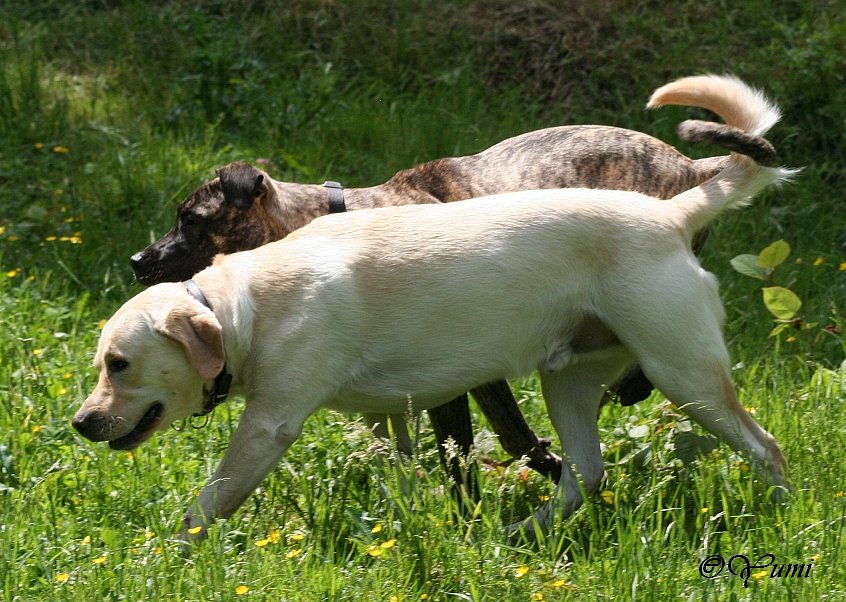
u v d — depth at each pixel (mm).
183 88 18094
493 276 8852
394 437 9234
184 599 7797
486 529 8656
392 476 8883
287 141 17078
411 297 8789
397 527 8531
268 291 8695
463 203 9211
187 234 11617
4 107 17234
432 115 17609
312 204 11508
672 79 18062
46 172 16125
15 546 8336
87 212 15266
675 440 9703
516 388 11656
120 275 14094
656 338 8922
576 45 18766
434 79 18656
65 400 10898
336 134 17359
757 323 12875
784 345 12359
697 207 9344
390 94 18438
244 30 19438
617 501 9141
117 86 18500
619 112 17922
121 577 8016
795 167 16797
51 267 14031
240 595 7750
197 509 8555
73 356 11797
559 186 11078
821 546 8352
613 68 18297
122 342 8516
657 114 17516
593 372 9703
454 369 8953
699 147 16922
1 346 11820
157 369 8570
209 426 10461
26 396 10820
